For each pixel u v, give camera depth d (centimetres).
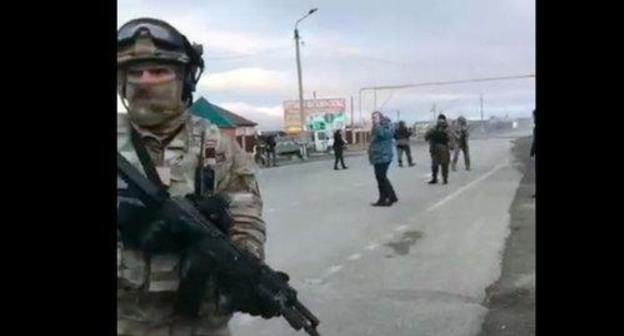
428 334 443
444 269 645
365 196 1400
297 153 3603
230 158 185
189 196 174
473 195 1320
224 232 175
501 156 2864
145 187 166
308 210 1165
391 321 473
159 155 173
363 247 782
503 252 715
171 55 170
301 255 724
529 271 620
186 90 177
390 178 1873
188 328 171
